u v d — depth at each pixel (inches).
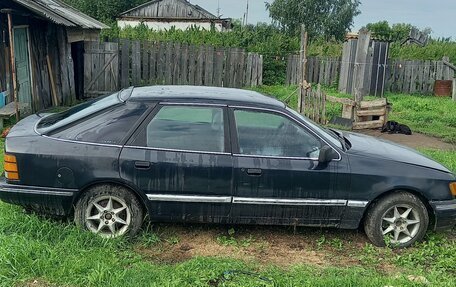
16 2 398.9
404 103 621.3
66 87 549.3
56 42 529.0
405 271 173.6
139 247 180.9
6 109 382.0
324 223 191.0
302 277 159.6
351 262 180.1
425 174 191.6
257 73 729.0
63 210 179.5
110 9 1943.9
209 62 681.6
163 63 664.4
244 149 184.1
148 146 179.8
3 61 407.5
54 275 150.4
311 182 184.2
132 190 180.2
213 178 180.5
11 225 178.4
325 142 189.6
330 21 1962.4
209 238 192.7
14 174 175.3
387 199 190.1
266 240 194.5
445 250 188.9
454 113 565.9
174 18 1738.4
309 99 497.7
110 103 188.4
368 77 690.2
